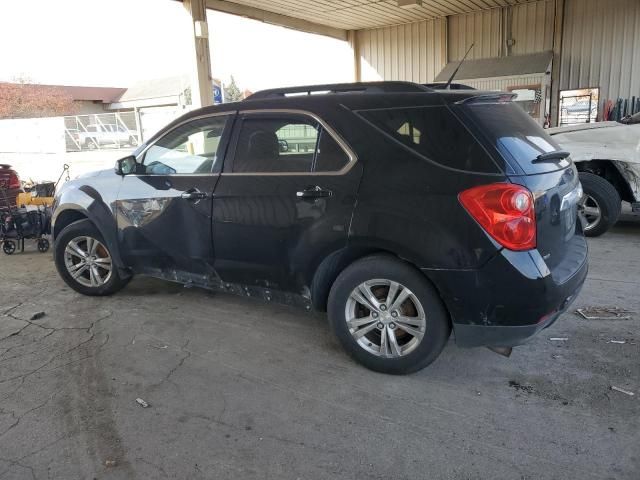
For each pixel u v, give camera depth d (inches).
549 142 135.6
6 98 1268.5
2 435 110.9
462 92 125.1
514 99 143.3
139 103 1505.9
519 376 130.1
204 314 177.6
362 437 108.1
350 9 507.2
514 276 110.9
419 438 107.1
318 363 140.6
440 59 577.0
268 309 180.9
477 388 125.3
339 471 98.1
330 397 123.6
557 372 131.2
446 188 115.6
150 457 103.2
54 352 150.7
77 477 97.7
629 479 92.7
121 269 186.9
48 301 194.2
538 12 514.3
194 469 99.5
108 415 118.0
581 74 506.6
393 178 122.3
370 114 129.5
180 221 163.5
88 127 794.2
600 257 228.5
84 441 108.5
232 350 149.9
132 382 132.8
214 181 154.8
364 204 124.8
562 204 126.0
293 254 139.6
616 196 252.4
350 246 128.3
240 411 118.8
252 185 145.9
